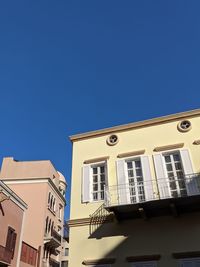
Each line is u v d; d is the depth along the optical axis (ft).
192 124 49.37
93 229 45.52
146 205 41.50
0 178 107.14
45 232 98.99
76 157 54.03
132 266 40.73
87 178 50.75
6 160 111.14
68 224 47.39
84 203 48.49
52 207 110.22
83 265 43.16
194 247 39.47
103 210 46.50
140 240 42.32
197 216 41.60
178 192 44.75
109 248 43.21
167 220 42.63
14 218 75.66
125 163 50.42
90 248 44.14
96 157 52.39
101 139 54.24
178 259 39.27
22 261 79.30
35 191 103.71
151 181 46.34
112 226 44.78
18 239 77.15
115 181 48.70
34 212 99.50
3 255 66.69
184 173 45.29
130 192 47.09
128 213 43.62
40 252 91.56
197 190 42.34
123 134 53.06
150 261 40.32
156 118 51.80
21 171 108.47
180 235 40.88
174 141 48.88
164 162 47.91
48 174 107.14
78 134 56.08
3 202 70.08
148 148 49.83
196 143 47.39
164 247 40.73
